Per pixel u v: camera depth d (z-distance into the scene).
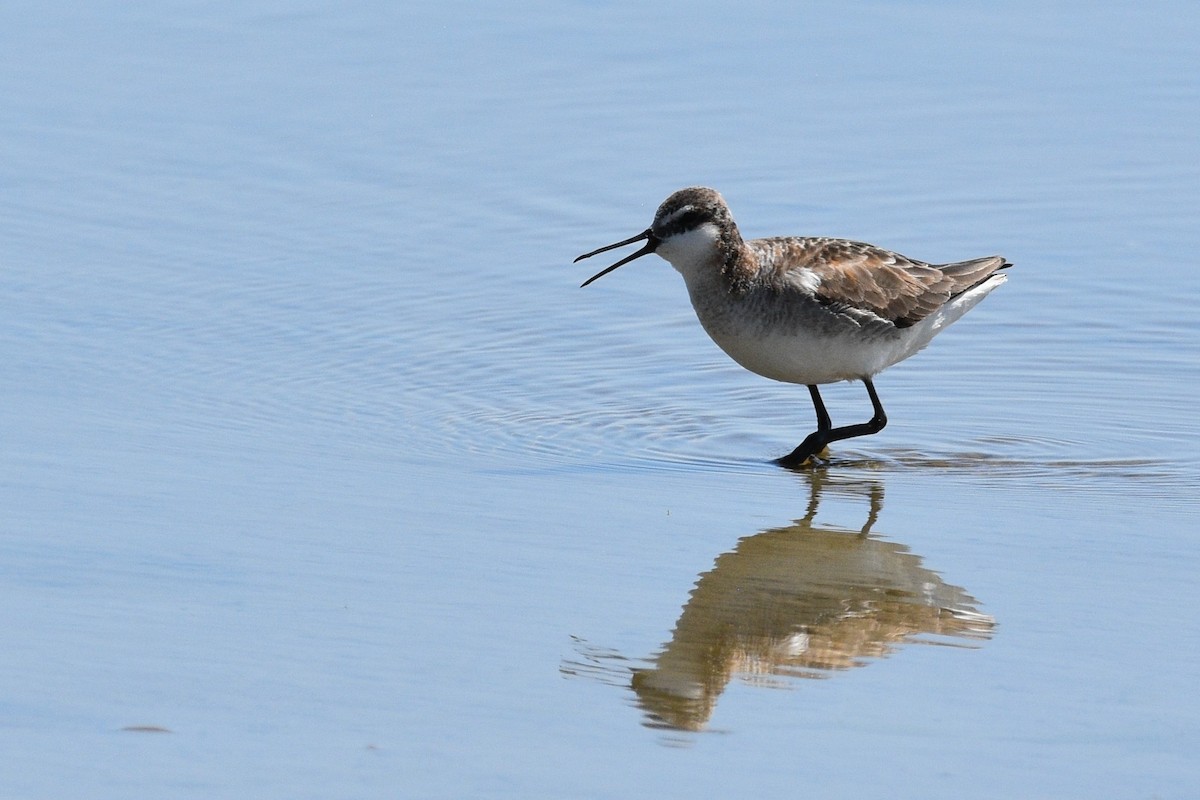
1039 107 25.33
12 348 18.25
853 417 17.86
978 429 17.36
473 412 17.30
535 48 27.22
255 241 21.62
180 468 15.15
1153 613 12.35
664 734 10.38
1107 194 22.95
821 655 11.66
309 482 14.95
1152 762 10.00
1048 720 10.59
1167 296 20.52
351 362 18.48
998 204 22.66
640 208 22.59
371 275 20.89
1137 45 27.08
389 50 27.12
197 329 19.09
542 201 22.81
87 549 13.17
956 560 13.53
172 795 9.47
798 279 16.17
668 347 19.52
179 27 27.77
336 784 9.63
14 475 14.74
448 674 11.17
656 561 13.40
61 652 11.31
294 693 10.81
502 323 19.86
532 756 10.05
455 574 12.95
